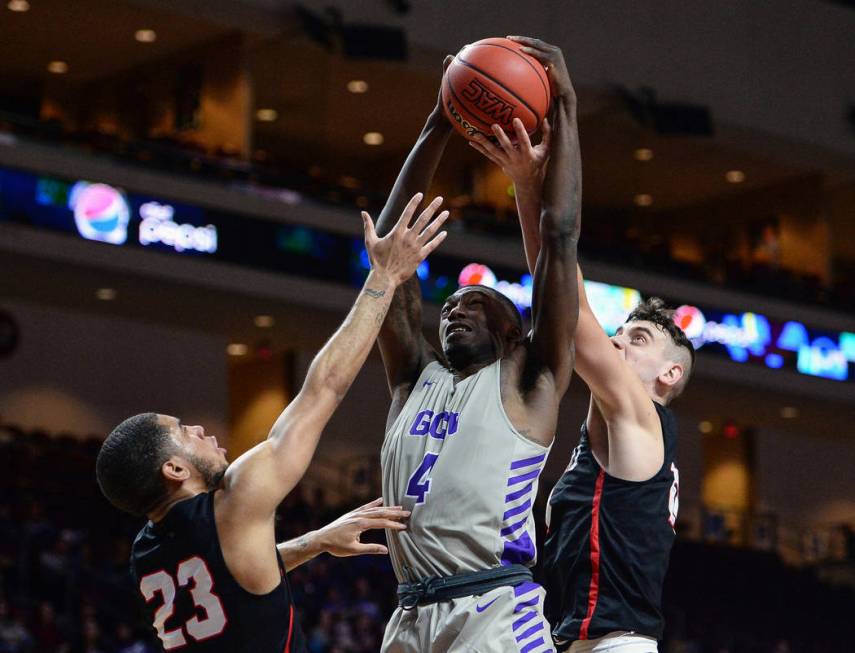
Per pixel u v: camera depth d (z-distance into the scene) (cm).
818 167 2495
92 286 1872
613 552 395
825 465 2702
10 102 2261
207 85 2081
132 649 1355
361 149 2512
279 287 1922
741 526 2447
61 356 1992
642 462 395
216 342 2139
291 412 337
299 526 1775
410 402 370
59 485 1748
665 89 2256
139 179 1816
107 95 2244
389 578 1748
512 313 374
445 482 347
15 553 1466
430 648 343
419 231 352
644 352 425
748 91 2342
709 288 2269
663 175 2558
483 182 2405
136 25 2022
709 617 2075
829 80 2444
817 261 2523
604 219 2775
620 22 2222
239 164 1955
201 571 330
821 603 2211
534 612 345
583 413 2353
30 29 2041
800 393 2345
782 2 2406
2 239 1706
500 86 359
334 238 1988
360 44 1961
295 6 1972
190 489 339
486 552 344
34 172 1736
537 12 2150
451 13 2086
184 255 1847
